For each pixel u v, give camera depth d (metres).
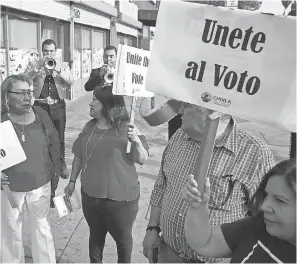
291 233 1.51
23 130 3.19
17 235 3.31
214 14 1.77
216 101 1.79
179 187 2.29
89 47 17.48
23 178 3.19
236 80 1.75
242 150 2.13
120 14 21.48
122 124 3.20
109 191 3.14
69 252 4.04
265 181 1.61
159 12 1.85
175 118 3.98
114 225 3.23
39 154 3.24
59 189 5.46
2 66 9.27
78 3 14.34
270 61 1.70
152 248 2.56
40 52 11.59
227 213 2.13
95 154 3.16
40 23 11.48
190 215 1.86
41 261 3.37
